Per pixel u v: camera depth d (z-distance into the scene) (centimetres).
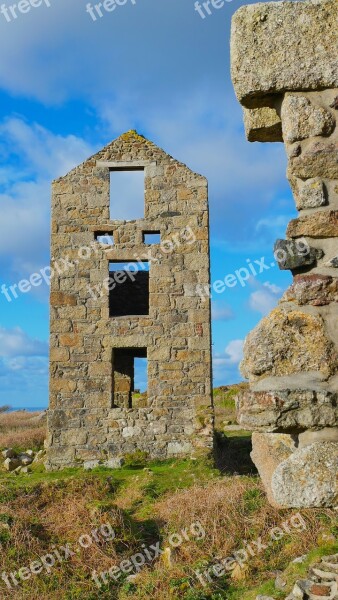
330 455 374
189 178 1596
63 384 1530
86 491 1053
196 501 902
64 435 1509
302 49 420
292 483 377
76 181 1602
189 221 1580
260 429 384
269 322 401
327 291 398
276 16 425
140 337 1543
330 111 419
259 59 425
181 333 1541
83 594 727
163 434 1501
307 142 420
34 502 955
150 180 1600
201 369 1526
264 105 446
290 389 381
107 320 1550
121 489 1128
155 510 963
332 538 700
